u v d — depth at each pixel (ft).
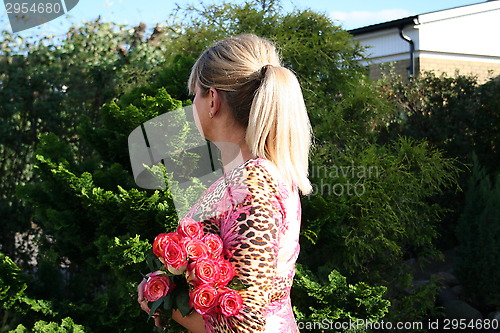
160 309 4.32
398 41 32.30
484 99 23.26
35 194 10.34
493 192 17.44
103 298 9.61
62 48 15.98
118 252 8.99
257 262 3.76
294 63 14.60
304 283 10.11
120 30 16.83
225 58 4.50
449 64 33.37
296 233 4.22
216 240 3.87
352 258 12.12
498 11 35.53
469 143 23.24
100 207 9.47
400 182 12.99
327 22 15.19
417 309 13.19
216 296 3.77
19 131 15.62
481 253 17.03
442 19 32.30
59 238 10.61
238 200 3.92
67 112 15.75
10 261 9.37
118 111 10.02
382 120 16.66
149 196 9.66
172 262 3.95
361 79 15.76
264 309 3.78
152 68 16.42
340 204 11.66
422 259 15.39
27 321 9.78
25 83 15.55
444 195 21.65
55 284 10.27
